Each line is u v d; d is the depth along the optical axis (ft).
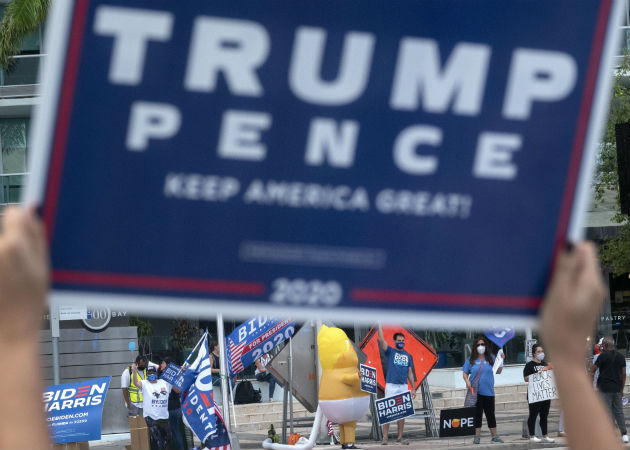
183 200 18.81
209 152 18.89
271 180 19.17
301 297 19.27
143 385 193.26
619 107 318.45
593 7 20.30
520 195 20.20
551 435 209.77
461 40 19.93
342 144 19.48
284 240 19.24
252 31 18.97
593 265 18.88
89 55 18.25
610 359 189.37
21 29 246.27
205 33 18.76
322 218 19.38
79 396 165.48
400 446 197.06
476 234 20.01
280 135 19.19
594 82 20.39
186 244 18.80
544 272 20.17
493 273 20.07
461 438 210.59
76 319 261.24
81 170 18.34
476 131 20.04
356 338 317.22
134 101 18.51
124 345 264.72
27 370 15.83
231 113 18.97
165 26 18.56
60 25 18.08
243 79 18.98
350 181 19.51
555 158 20.33
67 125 18.24
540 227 20.25
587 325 18.61
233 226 19.02
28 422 15.57
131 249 18.60
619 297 371.76
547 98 20.29
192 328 337.31
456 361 320.70
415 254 19.75
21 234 16.22
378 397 217.36
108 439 254.68
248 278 19.12
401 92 19.71
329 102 19.40
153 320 342.85
